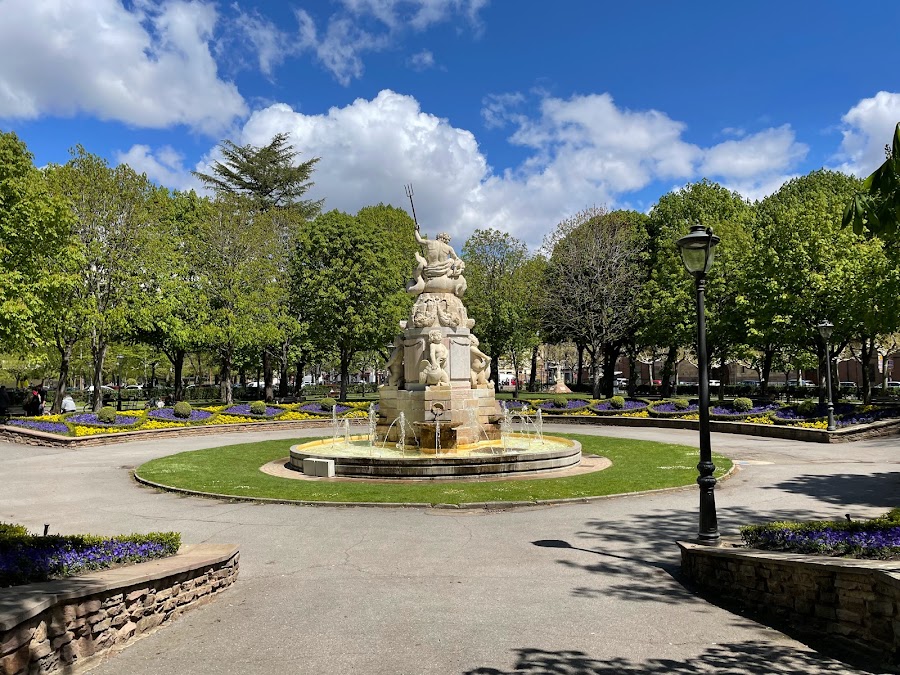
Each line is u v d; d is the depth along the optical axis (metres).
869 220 4.65
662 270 42.03
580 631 6.48
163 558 7.56
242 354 44.59
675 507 12.38
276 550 9.88
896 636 5.33
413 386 19.23
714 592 7.71
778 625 6.61
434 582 8.20
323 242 40.56
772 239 33.75
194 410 31.19
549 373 87.25
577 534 10.55
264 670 5.59
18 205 24.70
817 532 7.36
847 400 38.66
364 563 9.13
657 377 76.56
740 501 12.71
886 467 16.61
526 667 5.62
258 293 37.12
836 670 5.46
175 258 35.50
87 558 6.68
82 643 5.49
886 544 6.57
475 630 6.53
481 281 46.75
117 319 30.53
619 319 44.16
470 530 10.95
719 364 47.19
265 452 21.62
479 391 19.78
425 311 19.59
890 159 4.29
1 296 23.47
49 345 30.95
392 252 43.62
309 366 62.16
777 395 40.28
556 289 46.09
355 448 19.55
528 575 8.45
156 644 6.18
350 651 6.01
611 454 19.84
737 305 35.59
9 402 38.72
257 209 46.16
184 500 13.84
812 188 45.84
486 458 15.77
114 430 26.09
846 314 29.44
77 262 28.97
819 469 16.53
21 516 12.33
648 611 7.07
